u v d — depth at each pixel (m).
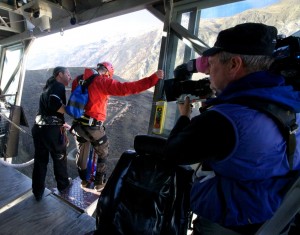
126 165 1.34
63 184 2.52
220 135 0.64
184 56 2.19
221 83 0.76
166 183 1.23
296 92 0.68
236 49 0.67
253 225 0.76
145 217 1.20
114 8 2.67
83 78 2.20
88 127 2.23
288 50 0.71
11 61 4.85
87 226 2.10
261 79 0.67
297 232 1.11
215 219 0.78
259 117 0.64
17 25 4.21
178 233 1.20
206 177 0.85
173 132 0.89
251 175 0.69
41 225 2.07
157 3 2.25
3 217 2.14
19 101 4.50
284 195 0.74
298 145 0.74
